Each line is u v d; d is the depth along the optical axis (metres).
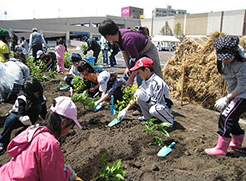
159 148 3.23
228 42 2.57
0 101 5.62
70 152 3.32
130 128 3.82
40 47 9.89
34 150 1.82
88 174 2.77
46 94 6.06
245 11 42.56
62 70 8.98
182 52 5.79
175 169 2.78
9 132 3.58
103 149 3.25
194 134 3.72
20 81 4.48
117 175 2.48
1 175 1.90
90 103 4.57
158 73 4.57
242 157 3.00
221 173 2.66
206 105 5.18
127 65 4.71
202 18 49.97
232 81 2.91
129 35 3.99
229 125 2.88
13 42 10.69
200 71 5.23
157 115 3.70
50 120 1.93
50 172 1.82
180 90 5.64
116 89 4.76
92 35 56.38
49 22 51.31
